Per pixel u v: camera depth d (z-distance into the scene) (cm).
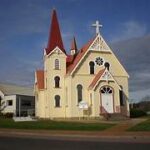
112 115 4909
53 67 5372
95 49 5381
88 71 5291
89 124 3738
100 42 5431
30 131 3294
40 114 5659
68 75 5209
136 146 2133
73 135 2906
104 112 5016
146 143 2305
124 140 2520
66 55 5509
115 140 2522
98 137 2744
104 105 5069
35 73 6141
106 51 5447
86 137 2756
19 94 7600
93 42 5381
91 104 5088
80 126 3519
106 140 2523
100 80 5084
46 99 5384
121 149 1992
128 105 5412
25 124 3875
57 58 5412
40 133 3117
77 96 5169
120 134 2853
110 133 2939
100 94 5066
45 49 5472
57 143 2325
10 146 2173
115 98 5138
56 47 5397
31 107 7844
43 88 5744
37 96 6009
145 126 3241
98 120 4684
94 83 5081
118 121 4378
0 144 2294
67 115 5222
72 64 5541
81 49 5831
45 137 2798
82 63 5272
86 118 5062
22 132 3238
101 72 5200
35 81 6219
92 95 5062
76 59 5559
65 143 2322
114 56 5491
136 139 2581
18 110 7388
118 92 5172
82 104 4912
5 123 4088
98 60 5381
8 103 7644
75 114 5109
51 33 5569
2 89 7919
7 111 7519
